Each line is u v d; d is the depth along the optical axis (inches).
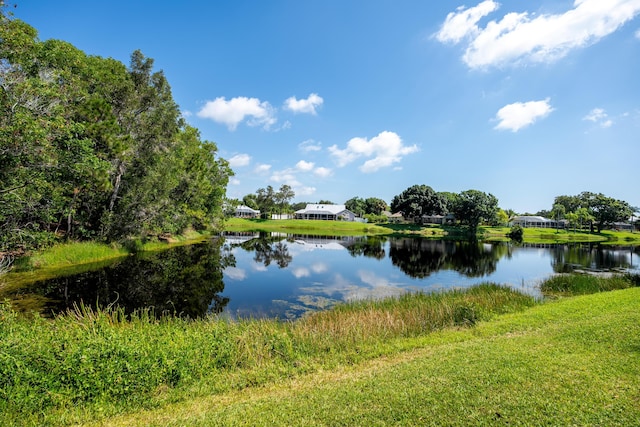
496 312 467.2
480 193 2800.2
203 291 653.9
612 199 3216.0
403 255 1311.5
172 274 794.8
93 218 1023.0
